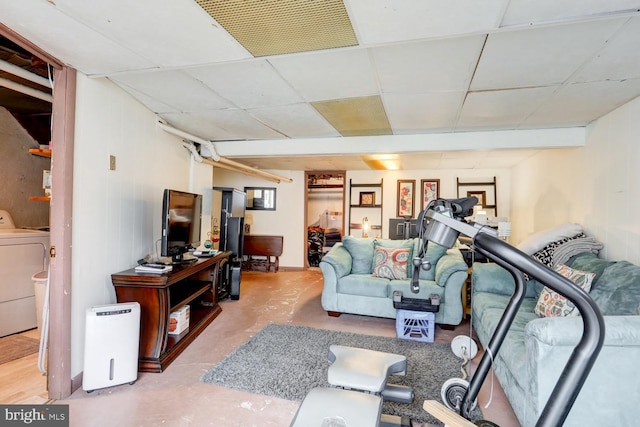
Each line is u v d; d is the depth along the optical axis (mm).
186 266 2844
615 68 1963
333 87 2361
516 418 1887
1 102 3369
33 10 1452
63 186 2000
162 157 3236
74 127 2074
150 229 3008
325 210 7625
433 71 2068
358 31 1582
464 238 4730
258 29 1588
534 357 1525
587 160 3078
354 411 1285
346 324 3484
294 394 2088
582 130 3131
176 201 2873
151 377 2277
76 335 2111
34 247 3123
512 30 1555
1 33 1607
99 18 1511
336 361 1678
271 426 1784
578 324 1477
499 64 1954
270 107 2824
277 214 6820
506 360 1931
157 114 3090
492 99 2510
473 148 3424
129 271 2531
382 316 3572
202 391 2111
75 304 2102
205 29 1598
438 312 3344
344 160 5320
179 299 2908
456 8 1379
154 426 1767
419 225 1429
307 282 5547
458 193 5938
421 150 3562
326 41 1688
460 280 3311
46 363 2184
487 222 5082
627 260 2463
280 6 1406
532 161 4523
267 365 2475
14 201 3662
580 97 2416
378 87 2342
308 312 3898
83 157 2150
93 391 2082
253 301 4340
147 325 2391
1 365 2418
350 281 3672
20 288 3021
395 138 3635
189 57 1898
